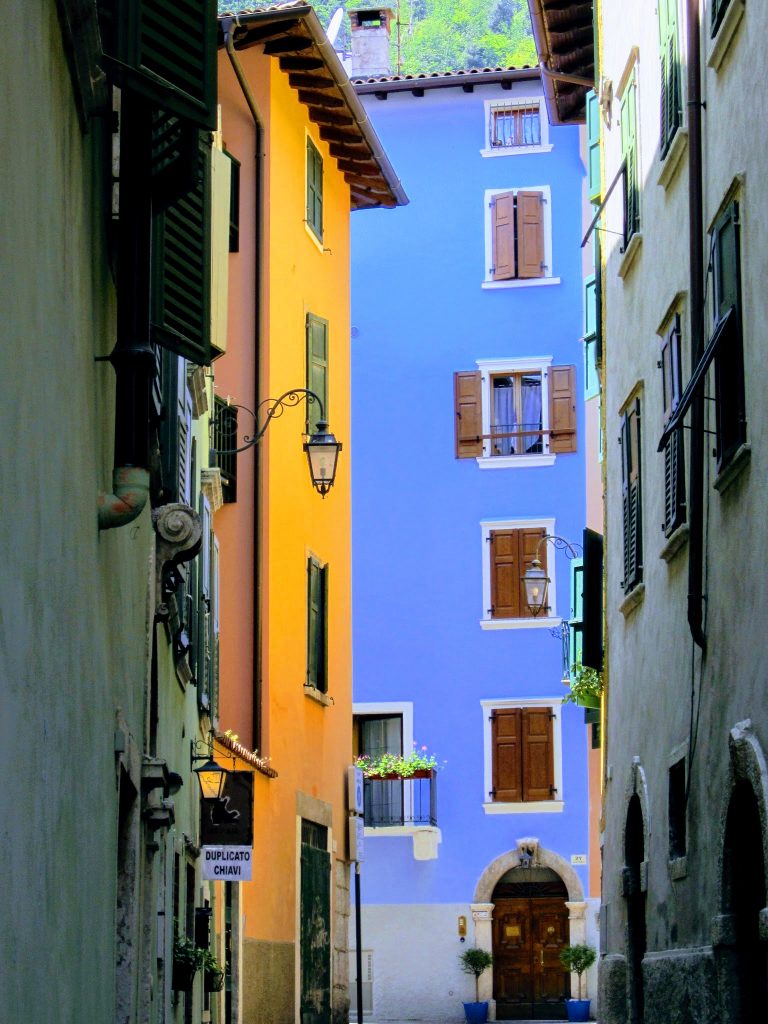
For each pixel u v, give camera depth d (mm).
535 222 38156
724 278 11930
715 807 12117
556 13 22297
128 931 9906
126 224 7637
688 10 13023
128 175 7668
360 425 38312
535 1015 35781
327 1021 24891
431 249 38562
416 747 37062
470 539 37562
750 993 11672
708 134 12688
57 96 6184
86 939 7348
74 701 6750
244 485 23500
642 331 16047
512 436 37656
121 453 7578
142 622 10641
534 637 36969
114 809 8656
